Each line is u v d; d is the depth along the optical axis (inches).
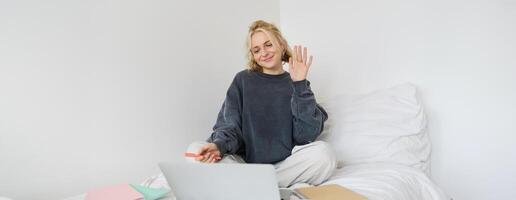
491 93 57.3
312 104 49.6
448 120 61.3
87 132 49.6
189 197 32.1
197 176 31.1
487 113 57.8
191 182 31.5
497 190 57.3
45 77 45.9
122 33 54.2
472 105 59.1
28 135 44.3
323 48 77.1
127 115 54.2
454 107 60.7
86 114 49.6
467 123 59.6
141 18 56.7
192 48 64.4
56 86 46.9
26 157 44.1
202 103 65.6
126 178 53.8
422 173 51.7
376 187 41.9
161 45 59.3
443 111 61.7
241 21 75.2
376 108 62.0
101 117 51.2
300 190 38.3
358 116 62.1
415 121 59.1
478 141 58.7
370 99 64.1
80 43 49.4
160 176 45.9
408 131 58.3
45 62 46.0
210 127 66.9
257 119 53.0
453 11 60.3
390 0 66.8
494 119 57.2
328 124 63.1
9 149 42.9
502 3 56.1
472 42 58.7
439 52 61.8
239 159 52.5
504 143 56.4
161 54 59.2
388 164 54.4
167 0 60.7
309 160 47.6
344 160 58.2
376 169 50.8
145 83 56.7
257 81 55.4
